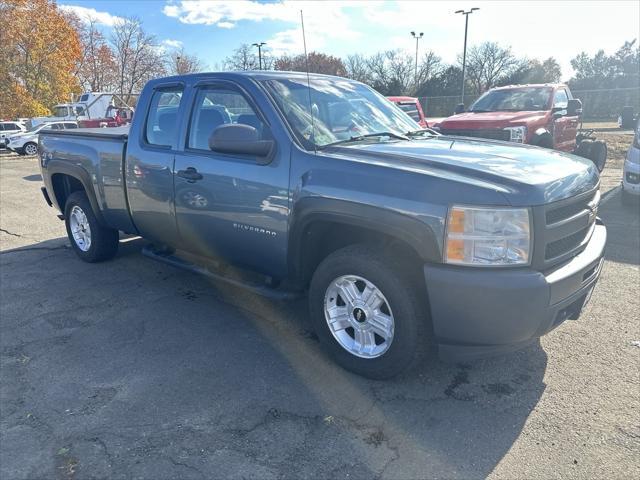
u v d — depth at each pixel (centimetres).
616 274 498
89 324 407
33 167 1698
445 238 270
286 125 340
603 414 282
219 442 265
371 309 312
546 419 279
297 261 339
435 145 353
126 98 3688
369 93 445
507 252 264
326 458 253
